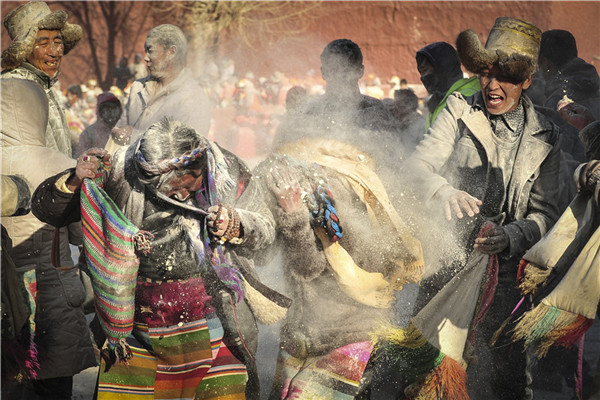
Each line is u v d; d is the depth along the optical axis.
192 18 29.97
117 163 3.23
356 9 32.19
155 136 3.11
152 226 3.23
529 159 4.15
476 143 4.23
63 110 4.74
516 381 4.26
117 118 7.11
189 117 6.14
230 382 3.44
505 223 4.21
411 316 4.34
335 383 3.59
